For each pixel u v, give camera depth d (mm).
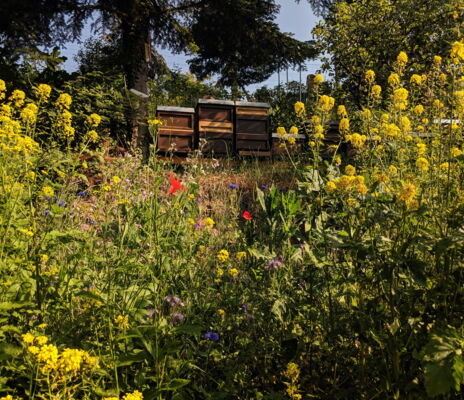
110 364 1629
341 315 2107
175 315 2055
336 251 2422
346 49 11047
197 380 2008
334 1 13289
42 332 1772
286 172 6016
